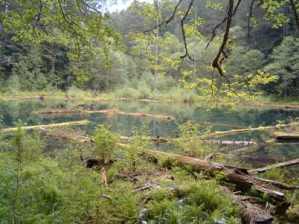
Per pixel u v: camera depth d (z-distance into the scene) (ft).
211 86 26.71
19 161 12.37
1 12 17.66
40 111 67.26
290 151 36.22
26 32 18.40
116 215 14.19
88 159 24.32
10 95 102.01
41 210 12.57
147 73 130.31
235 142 39.50
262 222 15.01
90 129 46.91
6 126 44.32
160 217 13.94
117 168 23.16
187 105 95.30
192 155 28.55
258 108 96.07
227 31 12.48
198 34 23.16
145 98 113.60
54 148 30.86
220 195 16.65
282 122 54.60
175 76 120.37
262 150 36.52
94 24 17.58
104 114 68.69
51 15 17.43
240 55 82.79
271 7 18.13
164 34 24.02
